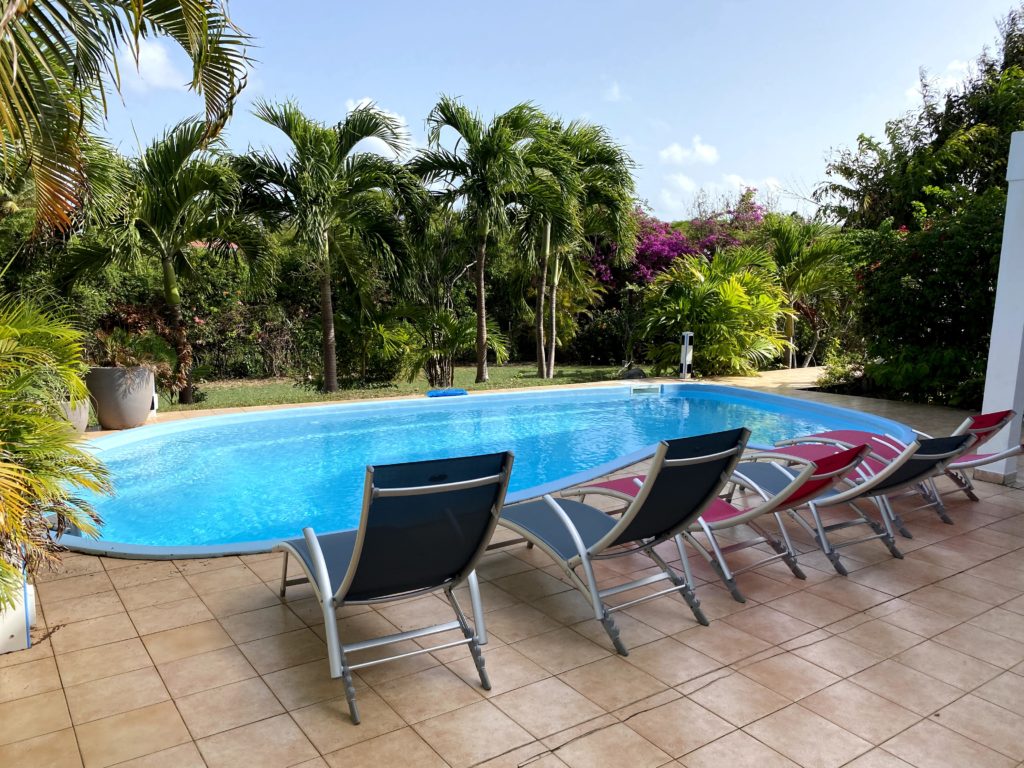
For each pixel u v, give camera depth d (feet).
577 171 46.01
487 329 50.08
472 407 36.32
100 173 23.34
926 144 56.59
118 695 8.68
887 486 13.76
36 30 10.29
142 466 24.25
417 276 44.52
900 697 8.82
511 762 7.48
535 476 23.88
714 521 12.67
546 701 8.68
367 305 41.55
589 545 10.81
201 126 30.40
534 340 66.59
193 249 38.55
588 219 49.80
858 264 40.16
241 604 11.41
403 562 8.77
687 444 9.92
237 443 27.63
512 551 13.93
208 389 42.70
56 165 11.43
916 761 7.55
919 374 34.68
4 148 10.28
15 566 9.52
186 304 43.91
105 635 10.29
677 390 43.06
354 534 10.86
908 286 35.78
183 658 9.62
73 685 8.90
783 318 53.21
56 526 12.12
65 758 7.44
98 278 36.76
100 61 11.07
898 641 10.34
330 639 8.51
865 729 8.13
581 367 62.18
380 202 38.09
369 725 8.14
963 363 34.09
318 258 35.68
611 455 26.84
